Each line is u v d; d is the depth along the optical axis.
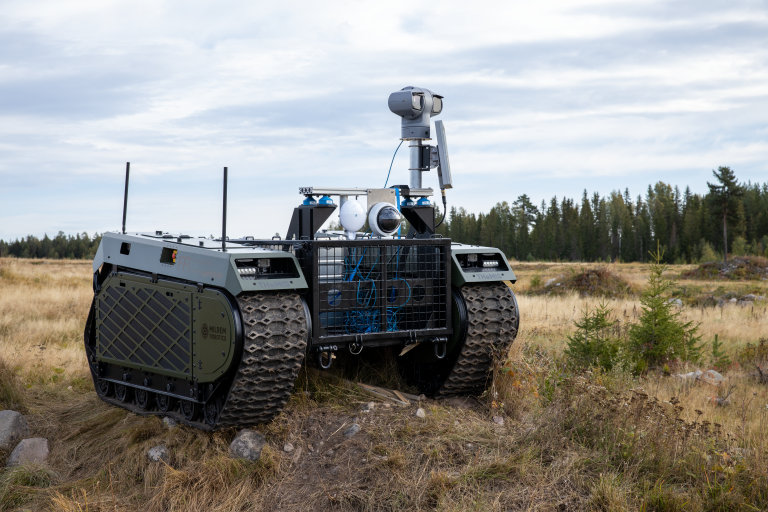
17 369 8.46
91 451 5.90
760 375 8.30
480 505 4.33
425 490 4.58
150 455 5.39
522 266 55.38
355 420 5.73
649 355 9.09
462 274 6.28
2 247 80.19
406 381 6.90
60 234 83.56
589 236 104.62
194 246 5.54
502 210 120.81
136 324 6.14
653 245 97.31
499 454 5.07
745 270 31.89
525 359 7.37
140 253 6.14
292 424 5.66
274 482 4.93
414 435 5.42
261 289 5.08
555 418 5.48
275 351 5.05
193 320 5.39
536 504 4.37
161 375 5.92
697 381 7.68
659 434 5.15
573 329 12.09
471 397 6.72
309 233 6.18
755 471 4.67
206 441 5.41
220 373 5.10
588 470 4.85
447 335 6.20
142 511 4.74
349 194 6.35
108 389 6.79
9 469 5.64
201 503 4.71
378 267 5.90
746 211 95.25
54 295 17.55
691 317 14.38
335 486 4.77
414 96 7.17
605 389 5.74
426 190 7.01
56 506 4.82
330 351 5.66
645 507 4.30
